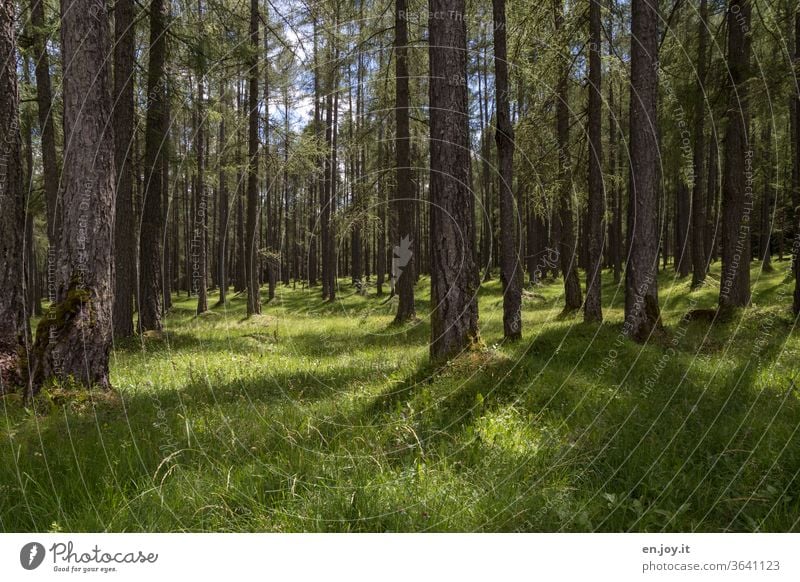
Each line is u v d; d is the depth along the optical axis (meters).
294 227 35.62
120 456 4.05
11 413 5.08
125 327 11.30
